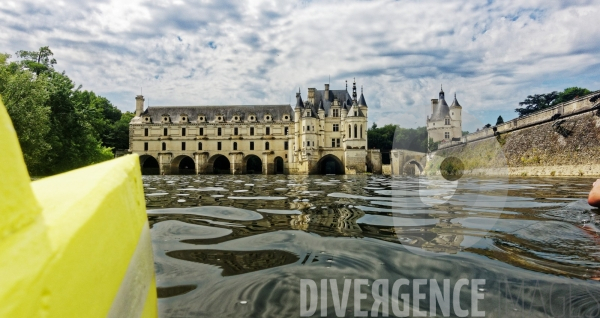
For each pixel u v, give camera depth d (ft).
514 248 13.16
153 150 232.32
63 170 110.73
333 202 33.09
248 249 14.49
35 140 82.58
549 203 26.86
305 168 202.80
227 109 239.91
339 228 18.99
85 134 120.16
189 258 13.17
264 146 228.63
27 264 2.54
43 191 3.88
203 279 10.74
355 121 199.52
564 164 90.38
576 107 88.89
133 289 4.73
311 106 205.05
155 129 233.14
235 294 9.45
